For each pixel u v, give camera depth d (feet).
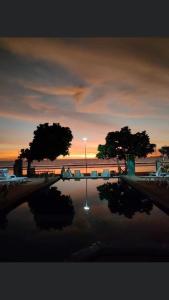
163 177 69.97
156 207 39.19
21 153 92.17
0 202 37.42
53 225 29.73
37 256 20.77
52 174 93.15
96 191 58.49
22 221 31.73
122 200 46.85
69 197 50.47
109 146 98.78
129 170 95.76
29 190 49.88
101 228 28.14
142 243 22.99
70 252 21.36
